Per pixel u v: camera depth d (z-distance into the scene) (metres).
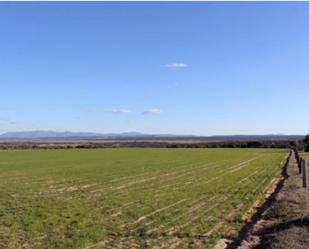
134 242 16.39
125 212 23.05
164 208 24.39
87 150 123.75
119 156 89.06
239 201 26.92
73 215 22.16
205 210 23.59
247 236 17.02
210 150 126.88
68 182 39.88
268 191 32.28
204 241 16.52
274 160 75.31
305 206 22.12
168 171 52.09
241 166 60.78
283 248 14.26
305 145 125.50
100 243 16.22
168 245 15.91
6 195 30.94
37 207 25.08
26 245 15.88
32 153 103.25
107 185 37.25
